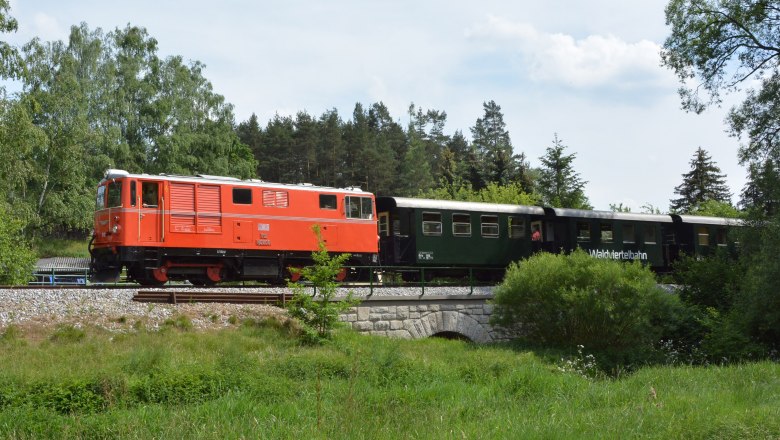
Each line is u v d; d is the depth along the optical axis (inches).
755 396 443.2
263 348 616.4
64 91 1780.3
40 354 537.6
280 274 935.0
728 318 960.9
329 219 976.3
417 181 3631.9
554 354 805.9
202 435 335.0
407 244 1072.2
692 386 513.0
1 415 374.9
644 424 342.0
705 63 1160.8
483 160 4067.4
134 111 2128.4
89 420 372.8
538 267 893.8
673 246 1396.4
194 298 730.2
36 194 1782.7
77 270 1241.4
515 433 323.3
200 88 2272.4
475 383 551.5
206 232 868.6
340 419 348.8
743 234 1001.5
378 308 834.8
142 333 614.2
